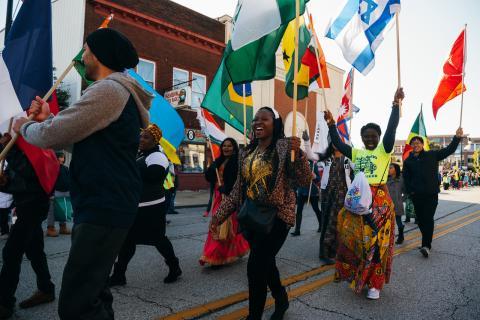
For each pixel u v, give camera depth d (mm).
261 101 21516
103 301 1945
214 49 19031
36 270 3174
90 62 1963
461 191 24938
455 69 5387
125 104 1816
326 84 4828
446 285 3961
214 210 4930
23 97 2957
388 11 4141
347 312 3176
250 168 2754
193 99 18125
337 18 4664
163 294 3549
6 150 2059
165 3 16953
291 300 3447
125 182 1763
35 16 3033
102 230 1677
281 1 3385
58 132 1636
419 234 7223
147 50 16359
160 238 3764
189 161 18047
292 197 2752
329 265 4707
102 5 14883
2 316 2818
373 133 3861
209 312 3135
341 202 4727
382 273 3512
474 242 6348
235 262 4785
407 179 5500
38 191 2922
